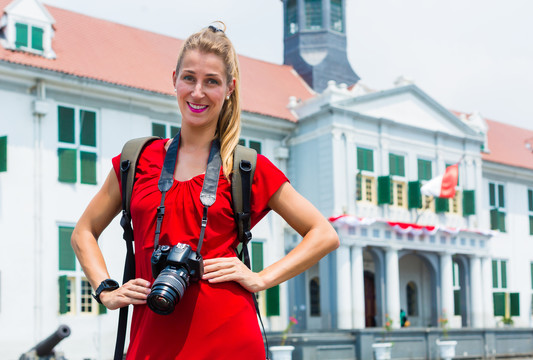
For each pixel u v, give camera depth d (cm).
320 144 2500
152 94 2155
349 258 2459
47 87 1983
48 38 2080
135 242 205
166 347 190
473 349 2475
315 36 3234
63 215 1972
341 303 2411
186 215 197
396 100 2688
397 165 2666
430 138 2798
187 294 192
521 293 3234
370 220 2466
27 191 1914
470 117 3067
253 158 208
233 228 203
